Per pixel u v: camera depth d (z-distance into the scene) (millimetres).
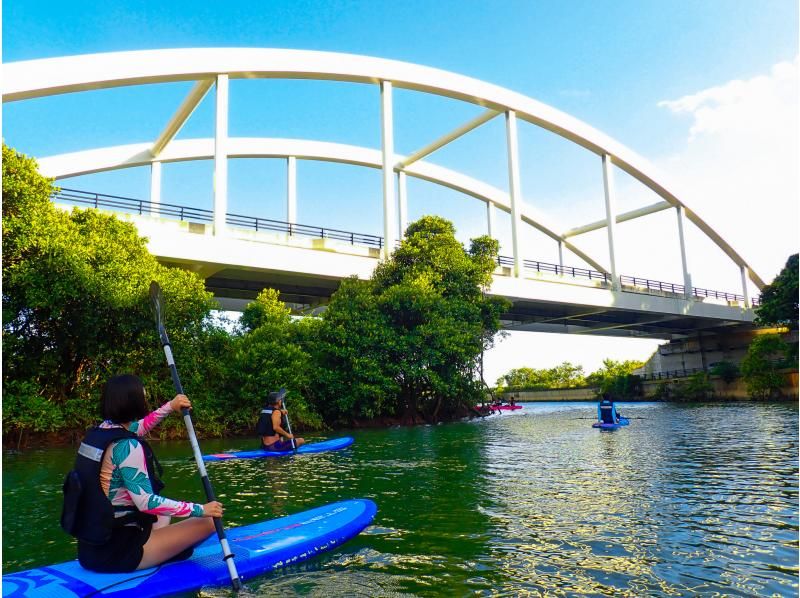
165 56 23672
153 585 3525
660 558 4316
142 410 3613
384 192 29219
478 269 26859
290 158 38094
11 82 20734
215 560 3945
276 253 24391
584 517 5629
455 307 24266
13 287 14211
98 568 3600
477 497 6727
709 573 3984
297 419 19844
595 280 39344
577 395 66938
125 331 15820
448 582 3848
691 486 7207
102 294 14766
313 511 5379
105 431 3527
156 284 5410
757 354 41406
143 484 3463
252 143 36469
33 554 4789
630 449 11570
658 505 6121
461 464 9789
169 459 11344
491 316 26906
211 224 23703
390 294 22859
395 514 5848
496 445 13117
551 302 35156
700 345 56438
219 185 23750
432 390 24219
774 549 4500
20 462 11383
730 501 6273
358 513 5285
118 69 22703
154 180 34844
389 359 22359
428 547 4648
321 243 26625
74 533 3561
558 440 13984
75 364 16766
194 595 3584
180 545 3854
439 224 26219
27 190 14258
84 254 14781
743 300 52469
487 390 26234
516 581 3857
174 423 17281
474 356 24453
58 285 13977
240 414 18734
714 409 29969
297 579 3896
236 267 23703
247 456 11383
